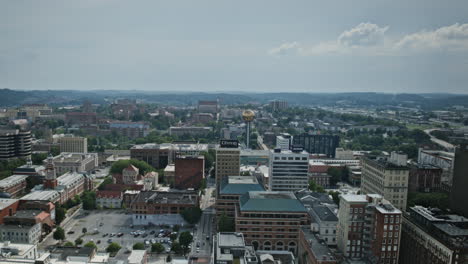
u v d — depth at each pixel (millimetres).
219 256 177000
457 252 179750
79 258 191250
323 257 193250
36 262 169500
